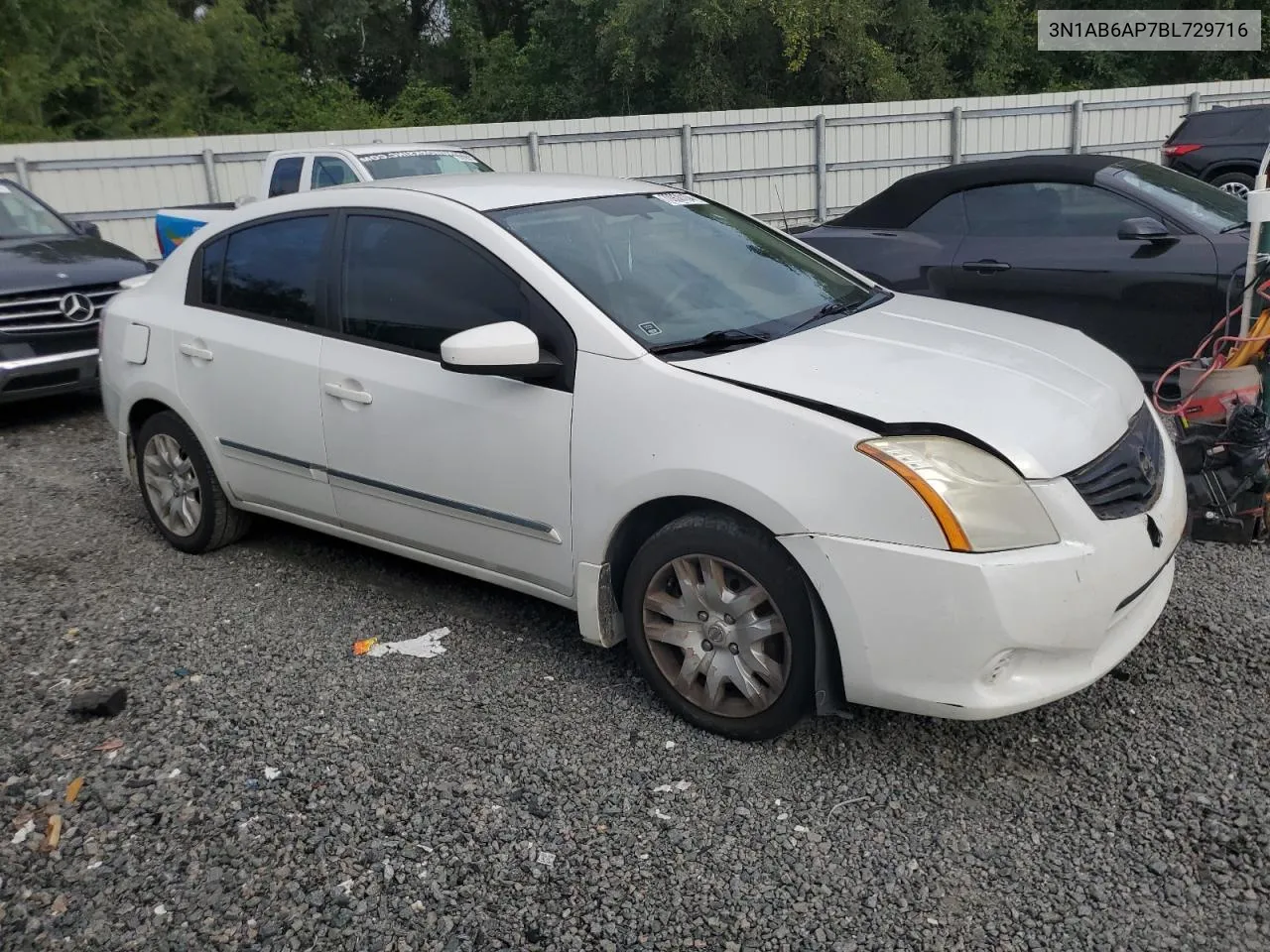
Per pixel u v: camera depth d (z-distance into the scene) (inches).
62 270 307.3
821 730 135.9
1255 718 134.2
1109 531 120.9
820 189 745.6
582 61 1051.3
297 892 110.3
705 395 128.7
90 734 140.8
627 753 132.6
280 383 172.2
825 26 933.8
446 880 111.5
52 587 189.2
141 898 110.7
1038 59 1118.4
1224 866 109.2
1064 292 263.7
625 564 143.6
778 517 121.6
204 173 624.7
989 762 128.3
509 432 144.5
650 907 106.8
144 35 970.7
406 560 195.5
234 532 200.4
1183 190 266.8
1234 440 177.3
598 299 142.8
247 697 148.5
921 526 115.4
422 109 1095.6
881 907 105.9
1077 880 108.5
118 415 206.2
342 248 167.3
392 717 142.2
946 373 131.8
